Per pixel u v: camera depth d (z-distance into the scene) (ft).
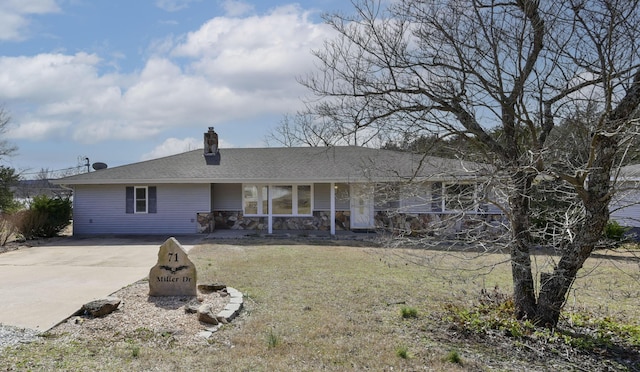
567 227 16.60
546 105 17.94
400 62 18.17
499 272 30.66
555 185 18.83
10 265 33.12
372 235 54.03
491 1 16.56
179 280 22.39
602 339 16.81
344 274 29.43
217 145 66.33
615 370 14.25
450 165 21.93
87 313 18.97
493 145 17.48
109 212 58.54
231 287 24.71
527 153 16.24
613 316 20.48
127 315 18.93
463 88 17.78
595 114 16.37
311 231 59.16
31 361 13.78
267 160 63.26
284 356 14.70
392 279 27.81
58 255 39.04
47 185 101.45
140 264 33.68
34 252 41.16
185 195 58.49
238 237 52.60
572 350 15.58
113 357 14.35
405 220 54.54
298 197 61.31
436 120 18.33
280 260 35.32
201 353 14.88
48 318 18.13
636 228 47.19
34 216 51.39
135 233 58.23
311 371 13.52
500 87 16.63
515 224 17.40
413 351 15.39
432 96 17.98
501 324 17.63
